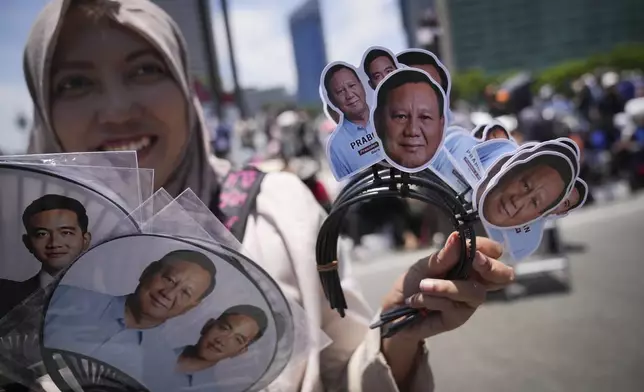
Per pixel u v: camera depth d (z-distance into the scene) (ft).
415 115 2.46
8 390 2.67
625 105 23.95
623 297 12.23
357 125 2.51
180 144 3.32
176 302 2.59
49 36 3.01
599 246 15.93
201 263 2.57
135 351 2.61
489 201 2.52
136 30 3.07
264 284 2.66
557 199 2.50
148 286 2.55
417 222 17.06
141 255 2.51
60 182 2.43
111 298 2.53
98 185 2.51
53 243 2.45
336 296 2.90
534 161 2.43
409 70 2.43
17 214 2.42
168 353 2.64
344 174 2.56
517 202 2.51
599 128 22.71
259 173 3.67
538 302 12.46
